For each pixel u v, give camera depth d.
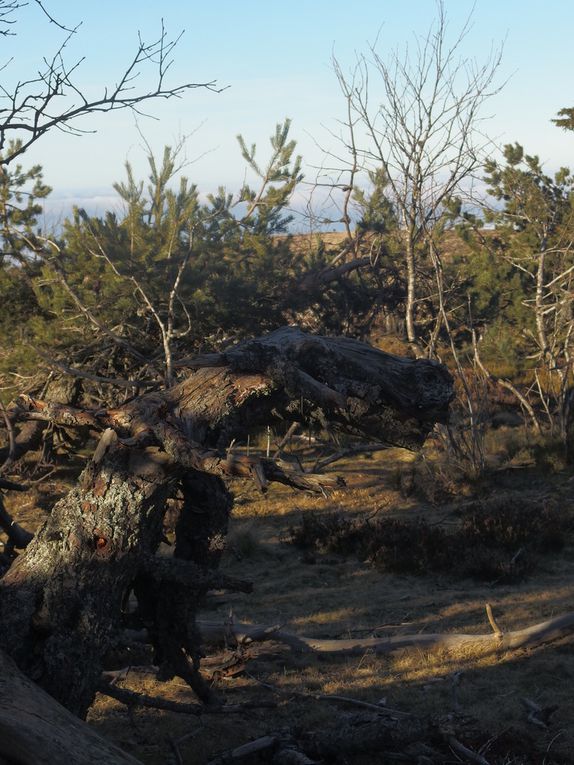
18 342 16.52
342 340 6.89
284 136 18.67
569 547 13.88
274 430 21.97
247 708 6.98
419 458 19.77
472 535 13.77
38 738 4.59
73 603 5.75
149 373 16.78
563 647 9.53
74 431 16.73
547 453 18.55
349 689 8.66
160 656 7.11
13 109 6.30
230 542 14.07
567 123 26.58
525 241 24.17
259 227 18.64
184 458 5.59
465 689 8.56
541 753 6.97
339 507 16.73
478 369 23.30
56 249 16.39
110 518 5.80
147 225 16.69
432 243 18.55
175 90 6.52
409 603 11.38
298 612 11.20
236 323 17.59
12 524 7.18
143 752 7.24
